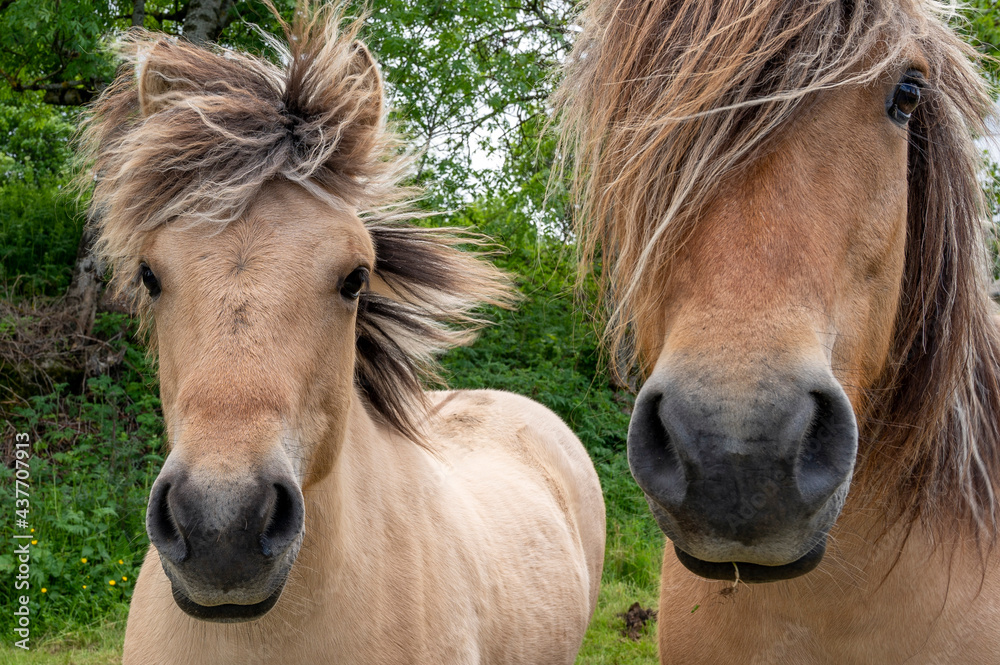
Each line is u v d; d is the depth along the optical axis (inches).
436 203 283.1
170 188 68.6
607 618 190.7
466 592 98.2
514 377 268.5
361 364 97.9
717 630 73.7
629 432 51.1
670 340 51.0
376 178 78.6
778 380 46.3
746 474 46.1
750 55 52.0
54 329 266.5
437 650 88.5
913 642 67.3
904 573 66.7
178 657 75.8
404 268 97.7
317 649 76.3
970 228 66.7
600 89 62.6
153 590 80.4
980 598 66.9
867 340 59.2
